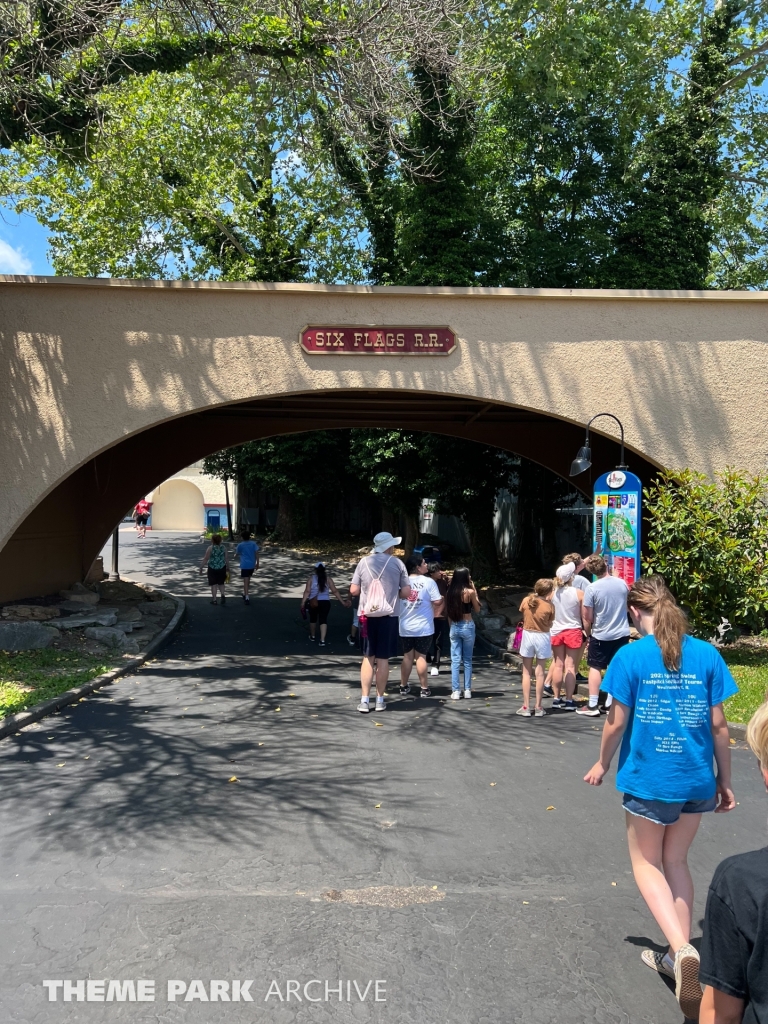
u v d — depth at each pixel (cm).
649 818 388
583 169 1994
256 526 3809
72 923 448
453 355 1255
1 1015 365
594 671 968
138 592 1983
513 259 2003
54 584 1714
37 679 1082
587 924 449
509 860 534
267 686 1143
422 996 379
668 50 2025
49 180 2125
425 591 1091
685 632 402
